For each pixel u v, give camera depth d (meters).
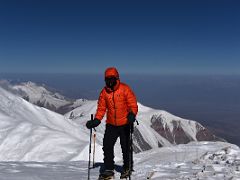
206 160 11.35
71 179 8.77
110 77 8.85
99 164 11.38
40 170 9.84
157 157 15.58
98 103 9.24
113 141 9.10
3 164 10.77
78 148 28.67
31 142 30.30
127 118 8.74
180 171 9.45
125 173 8.93
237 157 11.22
